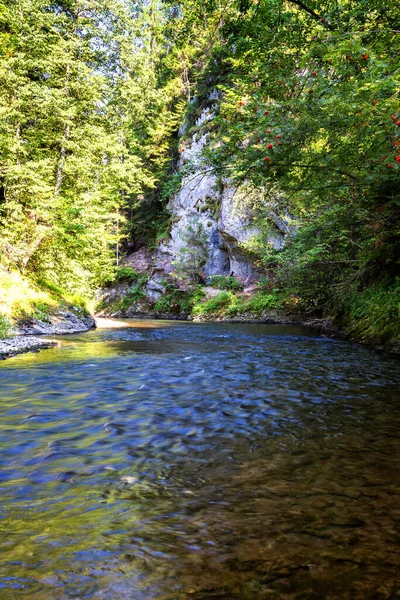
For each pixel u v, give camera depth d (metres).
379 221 8.55
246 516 2.16
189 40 11.38
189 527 2.05
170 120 40.81
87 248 16.58
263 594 1.54
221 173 7.54
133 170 18.05
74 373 6.50
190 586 1.59
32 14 15.28
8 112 13.69
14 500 2.36
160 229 41.66
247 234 27.61
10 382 5.76
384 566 1.71
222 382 5.86
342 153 6.41
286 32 7.86
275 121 6.39
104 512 2.21
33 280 15.45
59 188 16.72
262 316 23.77
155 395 5.05
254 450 3.22
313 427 3.81
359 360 7.91
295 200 10.61
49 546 1.87
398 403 4.69
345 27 6.73
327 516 2.15
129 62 18.16
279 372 6.65
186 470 2.82
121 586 1.59
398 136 4.93
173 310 33.16
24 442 3.36
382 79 4.43
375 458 3.04
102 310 37.72
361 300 12.29
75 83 16.16
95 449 3.22
